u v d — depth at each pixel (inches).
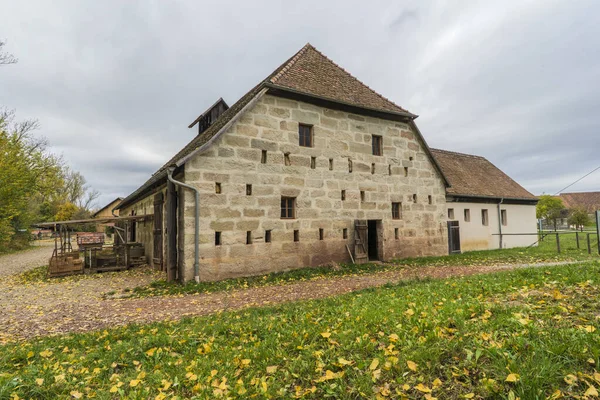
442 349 128.4
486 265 467.8
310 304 250.2
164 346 176.2
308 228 464.4
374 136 548.4
